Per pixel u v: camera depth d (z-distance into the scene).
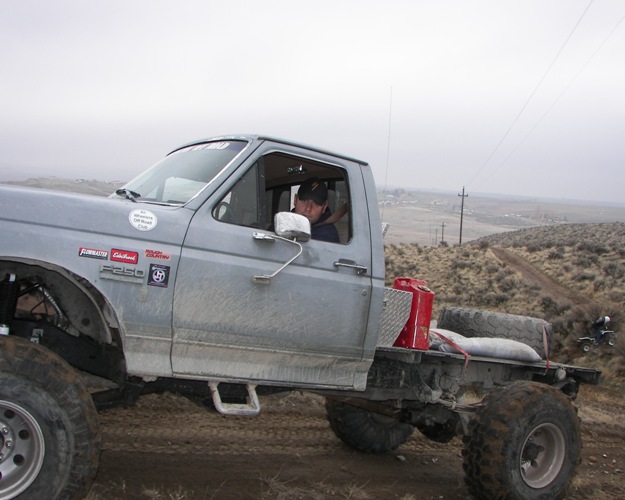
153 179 5.01
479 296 34.94
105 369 4.57
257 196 4.68
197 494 4.67
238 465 5.60
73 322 4.38
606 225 84.06
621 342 19.67
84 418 3.67
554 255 45.06
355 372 5.09
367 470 6.16
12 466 3.57
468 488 5.39
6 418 3.56
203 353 4.36
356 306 4.90
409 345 5.33
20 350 3.56
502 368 6.30
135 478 4.81
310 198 5.11
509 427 5.16
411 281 5.51
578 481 6.66
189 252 4.24
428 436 6.68
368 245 5.07
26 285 4.44
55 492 3.57
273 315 4.55
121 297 4.01
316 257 4.77
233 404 4.49
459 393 6.13
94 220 3.99
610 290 33.25
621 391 16.52
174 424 6.56
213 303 4.31
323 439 7.01
